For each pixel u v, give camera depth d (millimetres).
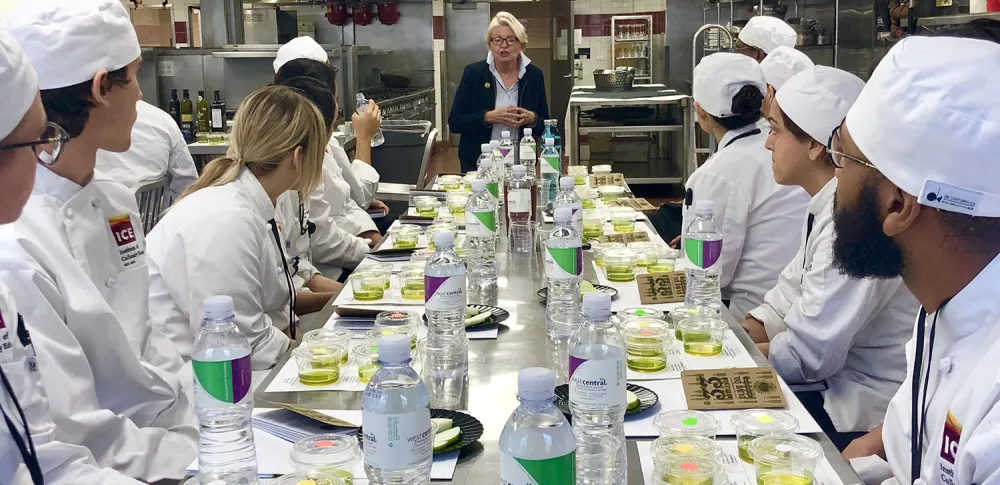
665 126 7977
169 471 1777
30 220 1739
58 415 1592
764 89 3029
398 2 11000
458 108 5766
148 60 6188
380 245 3166
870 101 1276
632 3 11133
